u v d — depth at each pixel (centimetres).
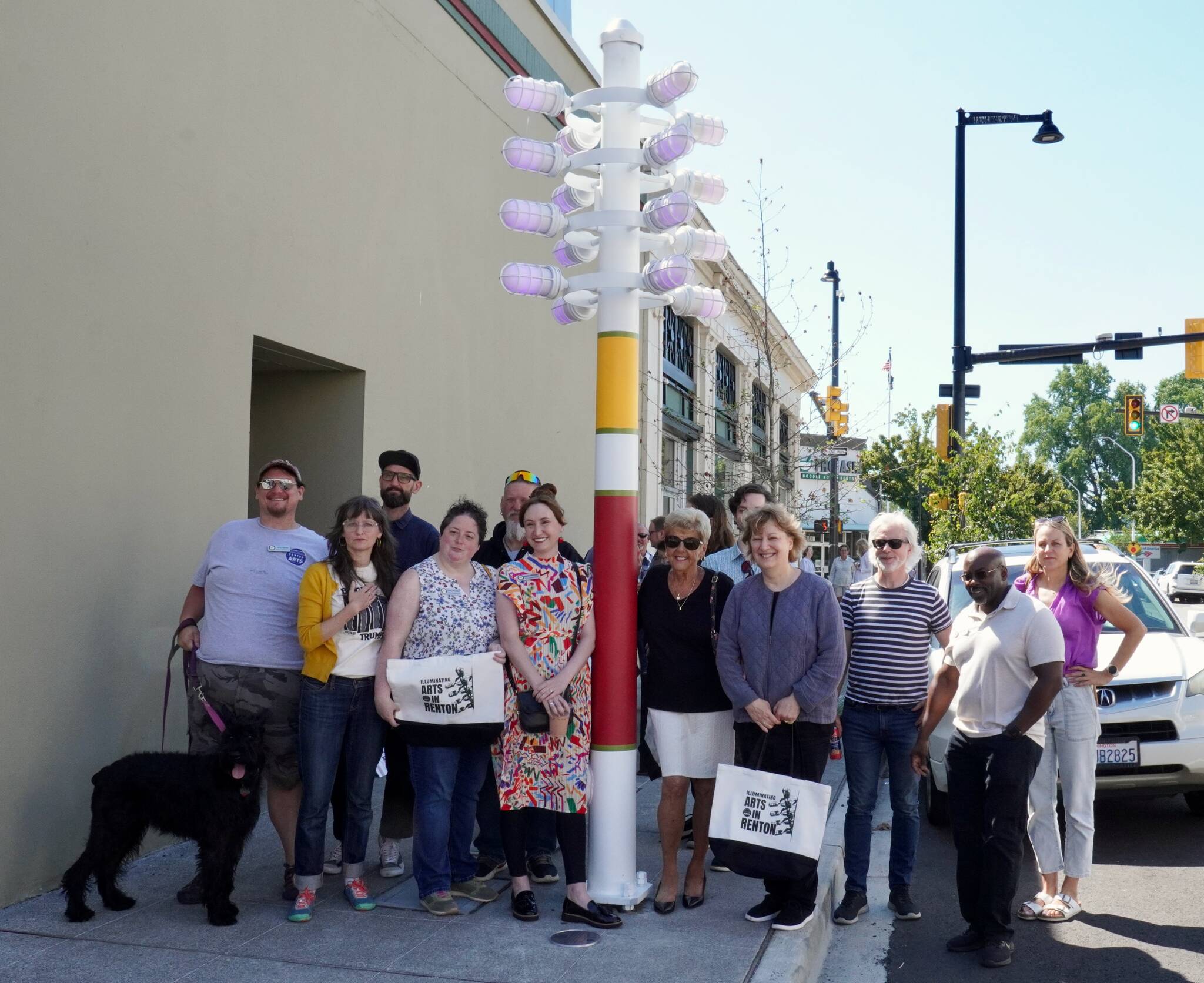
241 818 494
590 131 592
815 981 489
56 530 541
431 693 493
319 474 820
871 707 548
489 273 1052
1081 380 11575
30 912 505
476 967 447
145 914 507
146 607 599
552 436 1229
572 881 504
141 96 599
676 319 1830
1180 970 493
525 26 1148
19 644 520
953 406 1922
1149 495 5466
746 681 506
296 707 531
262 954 457
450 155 973
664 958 460
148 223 604
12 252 516
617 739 532
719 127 561
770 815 489
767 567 505
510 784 507
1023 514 1850
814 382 1566
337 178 789
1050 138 1872
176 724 623
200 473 644
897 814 562
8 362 514
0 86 512
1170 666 700
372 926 495
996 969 499
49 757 536
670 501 1820
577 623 522
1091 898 596
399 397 874
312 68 760
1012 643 493
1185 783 680
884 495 2420
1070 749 561
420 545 625
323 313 768
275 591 530
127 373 588
